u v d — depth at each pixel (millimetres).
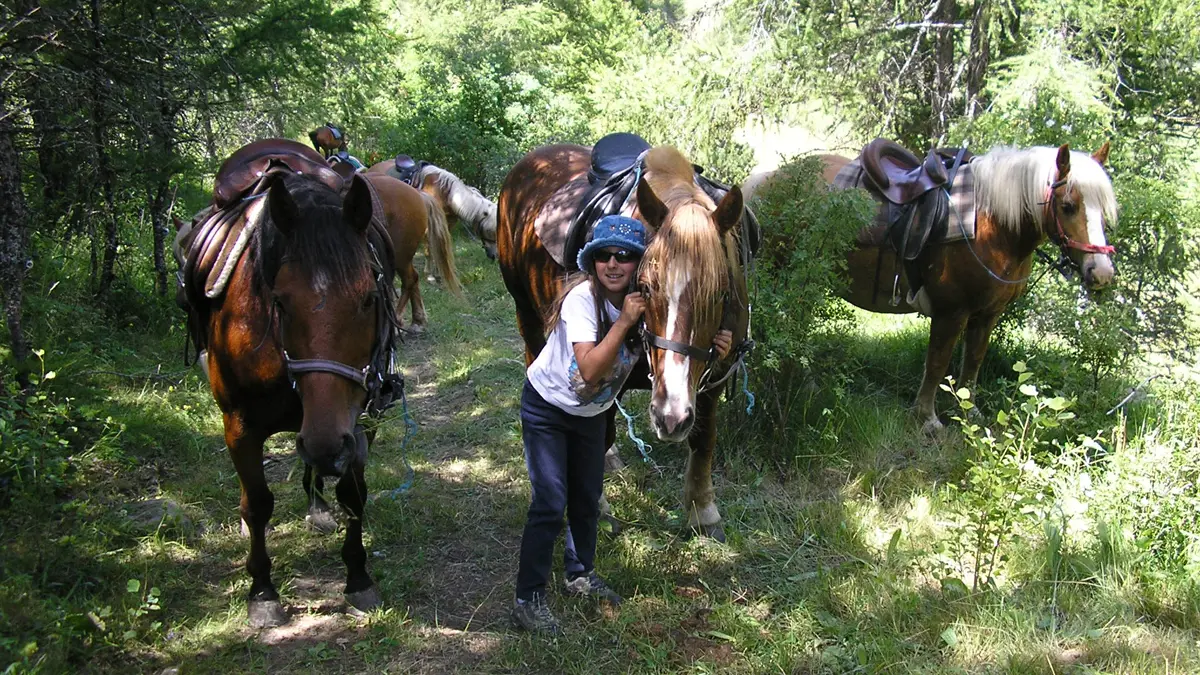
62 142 5910
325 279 2906
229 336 3156
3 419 4070
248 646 3346
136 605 3527
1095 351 5258
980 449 3775
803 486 4633
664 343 2910
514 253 4598
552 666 3264
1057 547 3707
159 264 7145
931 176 5180
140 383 5898
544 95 15633
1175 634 3299
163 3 6359
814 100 9352
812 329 4836
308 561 3979
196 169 6832
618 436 5215
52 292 6582
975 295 5160
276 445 5277
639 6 22047
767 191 5059
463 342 7488
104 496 4434
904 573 3766
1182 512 3799
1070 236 4898
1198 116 7969
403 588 3770
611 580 3791
